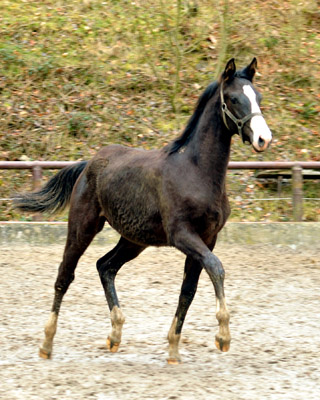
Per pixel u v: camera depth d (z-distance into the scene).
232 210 14.08
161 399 5.72
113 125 16.95
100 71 18.66
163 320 8.62
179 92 18.23
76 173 8.05
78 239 7.48
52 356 7.09
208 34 20.05
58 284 7.33
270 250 13.18
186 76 18.81
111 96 17.97
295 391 5.98
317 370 6.64
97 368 6.66
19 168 13.27
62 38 19.58
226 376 6.43
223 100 6.44
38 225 13.27
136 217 6.95
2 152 15.82
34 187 13.29
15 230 13.24
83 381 6.21
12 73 18.19
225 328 6.07
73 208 7.60
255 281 10.87
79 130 16.73
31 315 8.79
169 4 20.91
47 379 6.26
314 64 19.48
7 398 5.72
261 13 20.94
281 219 13.90
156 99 18.02
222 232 13.50
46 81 18.11
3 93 17.53
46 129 16.61
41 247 13.06
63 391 5.92
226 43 17.84
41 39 19.47
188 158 6.61
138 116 17.38
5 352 7.19
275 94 18.41
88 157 16.02
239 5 20.77
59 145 16.25
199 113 6.75
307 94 18.50
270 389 6.03
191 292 6.80
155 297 9.80
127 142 16.58
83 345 7.54
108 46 19.58
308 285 10.65
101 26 20.22
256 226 13.48
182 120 17.34
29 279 10.78
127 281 10.74
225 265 11.92
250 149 16.41
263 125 6.18
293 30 20.36
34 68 18.36
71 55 19.05
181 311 6.84
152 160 6.94
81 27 20.08
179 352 7.29
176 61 17.89
